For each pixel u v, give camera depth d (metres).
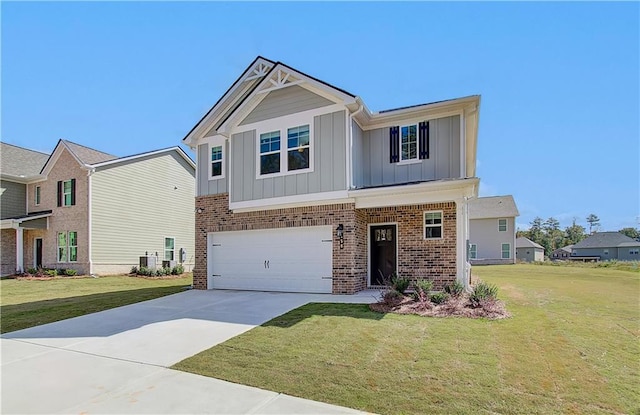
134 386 4.35
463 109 10.95
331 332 6.29
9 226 20.84
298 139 11.57
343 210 10.97
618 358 4.90
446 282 10.66
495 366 4.60
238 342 5.95
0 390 4.31
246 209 12.28
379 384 4.16
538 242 75.00
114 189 21.73
